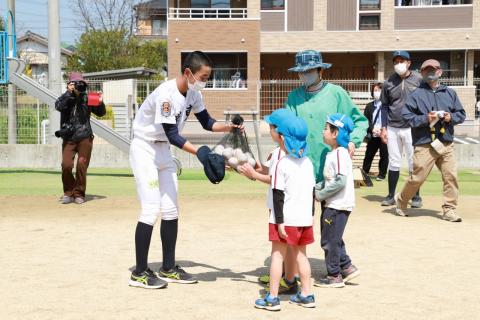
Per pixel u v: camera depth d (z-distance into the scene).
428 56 28.59
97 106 10.32
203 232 7.86
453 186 8.69
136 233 5.41
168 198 5.59
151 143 5.53
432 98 8.64
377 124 13.38
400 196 9.05
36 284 5.40
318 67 5.48
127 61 41.16
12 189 12.21
